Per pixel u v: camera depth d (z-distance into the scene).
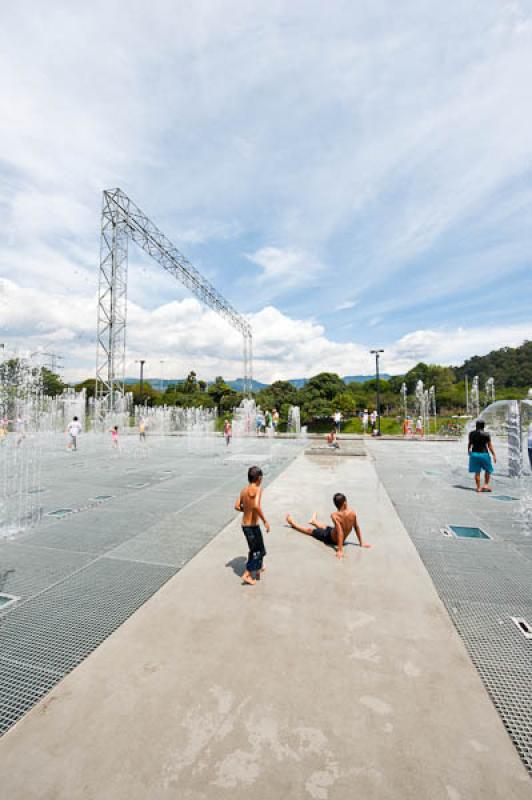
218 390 52.97
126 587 4.13
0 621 3.52
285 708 2.43
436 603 3.72
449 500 7.71
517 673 2.78
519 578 4.30
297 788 1.92
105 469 11.96
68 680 2.73
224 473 11.13
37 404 30.14
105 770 2.04
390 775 1.98
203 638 3.18
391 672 2.75
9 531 5.95
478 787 1.92
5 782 1.99
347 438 25.48
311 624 3.36
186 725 2.31
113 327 27.17
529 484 9.34
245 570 4.48
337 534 4.99
